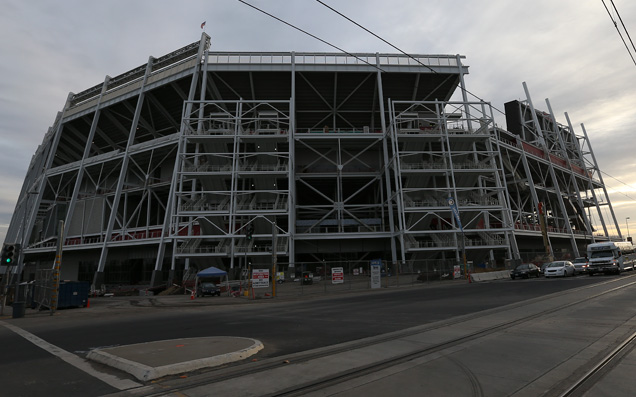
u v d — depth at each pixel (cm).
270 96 5825
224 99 5862
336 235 5116
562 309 1251
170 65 5716
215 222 4759
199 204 4703
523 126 7512
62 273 6744
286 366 654
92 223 6278
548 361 643
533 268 3653
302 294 2822
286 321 1318
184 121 4806
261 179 4938
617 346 719
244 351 736
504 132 6172
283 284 3972
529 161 6731
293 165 5088
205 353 721
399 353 729
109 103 6103
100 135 6975
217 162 5097
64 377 641
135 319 1658
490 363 641
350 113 6284
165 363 647
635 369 582
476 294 2047
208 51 5381
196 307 2275
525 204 7375
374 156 6078
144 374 594
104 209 6153
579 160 8556
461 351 734
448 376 574
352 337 934
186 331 1164
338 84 5675
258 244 5047
